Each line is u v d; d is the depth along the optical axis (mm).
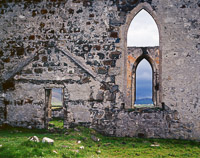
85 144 7664
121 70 9375
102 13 9609
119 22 9516
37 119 9586
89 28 9633
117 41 9477
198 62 9078
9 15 10016
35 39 9812
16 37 9914
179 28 9227
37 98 9641
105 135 9234
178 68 9125
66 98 9523
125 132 9148
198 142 8641
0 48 9961
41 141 6453
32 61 9758
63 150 6195
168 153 7188
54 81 9617
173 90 9102
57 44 9719
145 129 9062
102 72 9453
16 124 9672
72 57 9609
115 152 7133
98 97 9391
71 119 9453
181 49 9164
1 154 5250
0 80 9844
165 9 9328
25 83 9734
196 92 9008
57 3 9812
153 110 9117
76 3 9734
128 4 9516
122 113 9219
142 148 7719
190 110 8977
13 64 9852
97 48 9547
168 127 9000
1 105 9781
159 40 9312
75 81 9539
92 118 9352
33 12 9906
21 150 5504
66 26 9727
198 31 9156
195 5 9234
